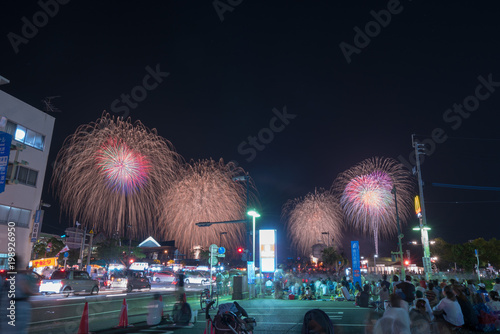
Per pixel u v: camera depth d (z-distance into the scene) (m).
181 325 13.27
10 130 32.44
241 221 29.44
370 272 63.03
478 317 11.46
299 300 25.48
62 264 50.59
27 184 33.88
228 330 7.30
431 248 72.62
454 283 14.30
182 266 62.69
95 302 22.08
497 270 73.81
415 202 35.31
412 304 10.88
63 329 12.33
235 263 67.12
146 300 24.09
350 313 17.02
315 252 75.38
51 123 37.50
